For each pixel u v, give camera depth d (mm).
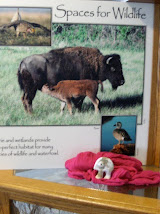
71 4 619
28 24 616
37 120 652
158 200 516
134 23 641
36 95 644
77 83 651
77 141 670
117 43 646
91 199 513
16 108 643
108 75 655
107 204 500
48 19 619
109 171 587
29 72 633
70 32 630
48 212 554
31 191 546
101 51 645
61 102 653
